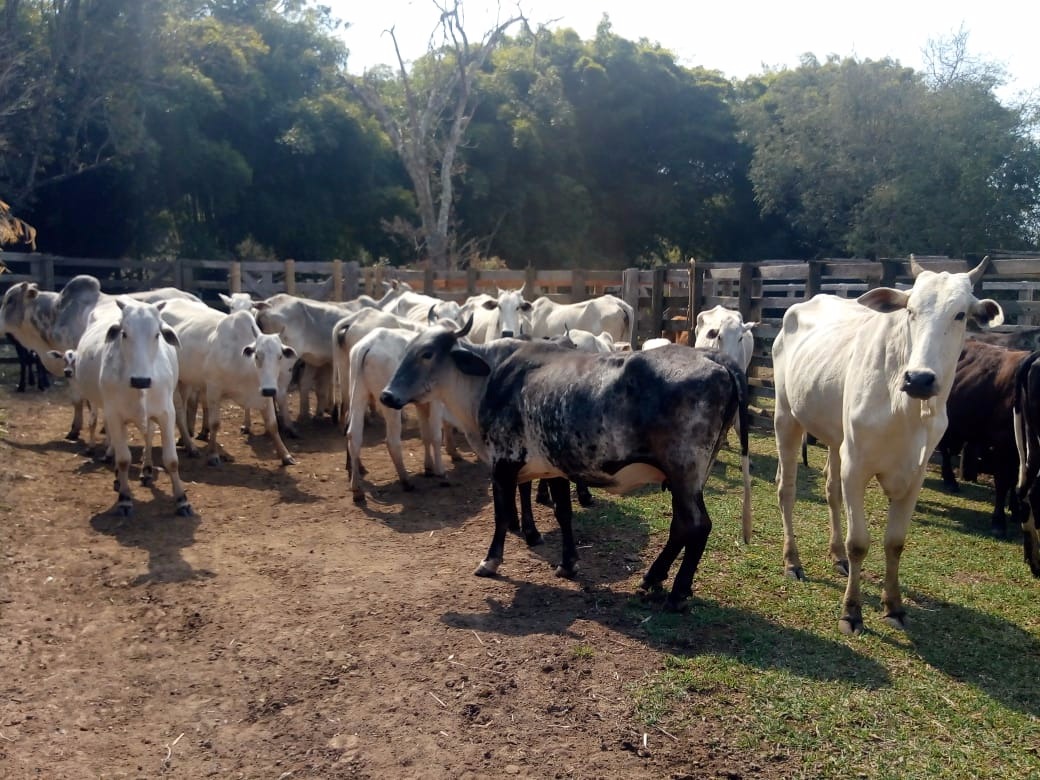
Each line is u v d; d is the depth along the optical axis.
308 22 30.20
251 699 5.15
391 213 30.42
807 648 5.61
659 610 6.16
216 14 28.41
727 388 5.92
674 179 38.56
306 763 4.54
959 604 6.41
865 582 6.82
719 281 15.45
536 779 4.33
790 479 7.17
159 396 8.40
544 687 5.12
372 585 6.75
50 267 19.25
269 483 9.95
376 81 34.25
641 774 4.34
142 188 23.28
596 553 7.43
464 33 27.52
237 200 26.72
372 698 5.09
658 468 6.14
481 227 32.78
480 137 31.78
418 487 9.74
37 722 4.91
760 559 7.24
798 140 33.06
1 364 18.19
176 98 23.55
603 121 36.59
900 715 4.83
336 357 12.12
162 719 4.98
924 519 8.77
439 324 9.10
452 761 4.49
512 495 6.97
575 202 34.38
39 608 6.36
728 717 4.79
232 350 10.52
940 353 5.15
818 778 4.31
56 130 22.06
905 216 29.34
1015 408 7.25
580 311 13.56
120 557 7.37
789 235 38.03
